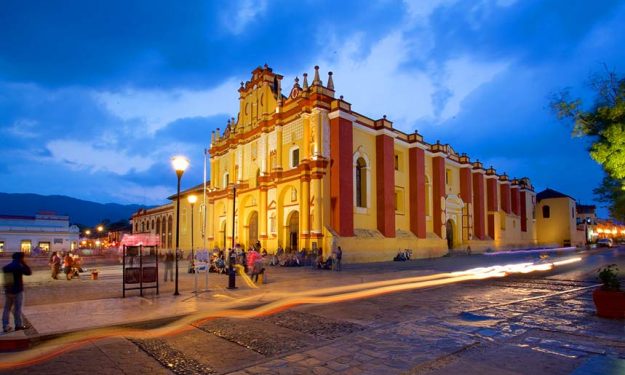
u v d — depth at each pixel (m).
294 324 9.05
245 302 12.00
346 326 8.70
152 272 13.67
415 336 7.57
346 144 30.16
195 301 12.22
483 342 7.08
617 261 28.59
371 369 5.81
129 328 9.04
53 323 9.11
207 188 45.88
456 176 45.81
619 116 11.61
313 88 30.41
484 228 48.44
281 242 33.16
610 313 8.98
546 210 66.69
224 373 5.93
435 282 16.80
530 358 6.12
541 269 22.78
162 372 6.12
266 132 35.81
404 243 34.59
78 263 21.75
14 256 8.65
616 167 11.69
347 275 20.58
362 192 32.38
